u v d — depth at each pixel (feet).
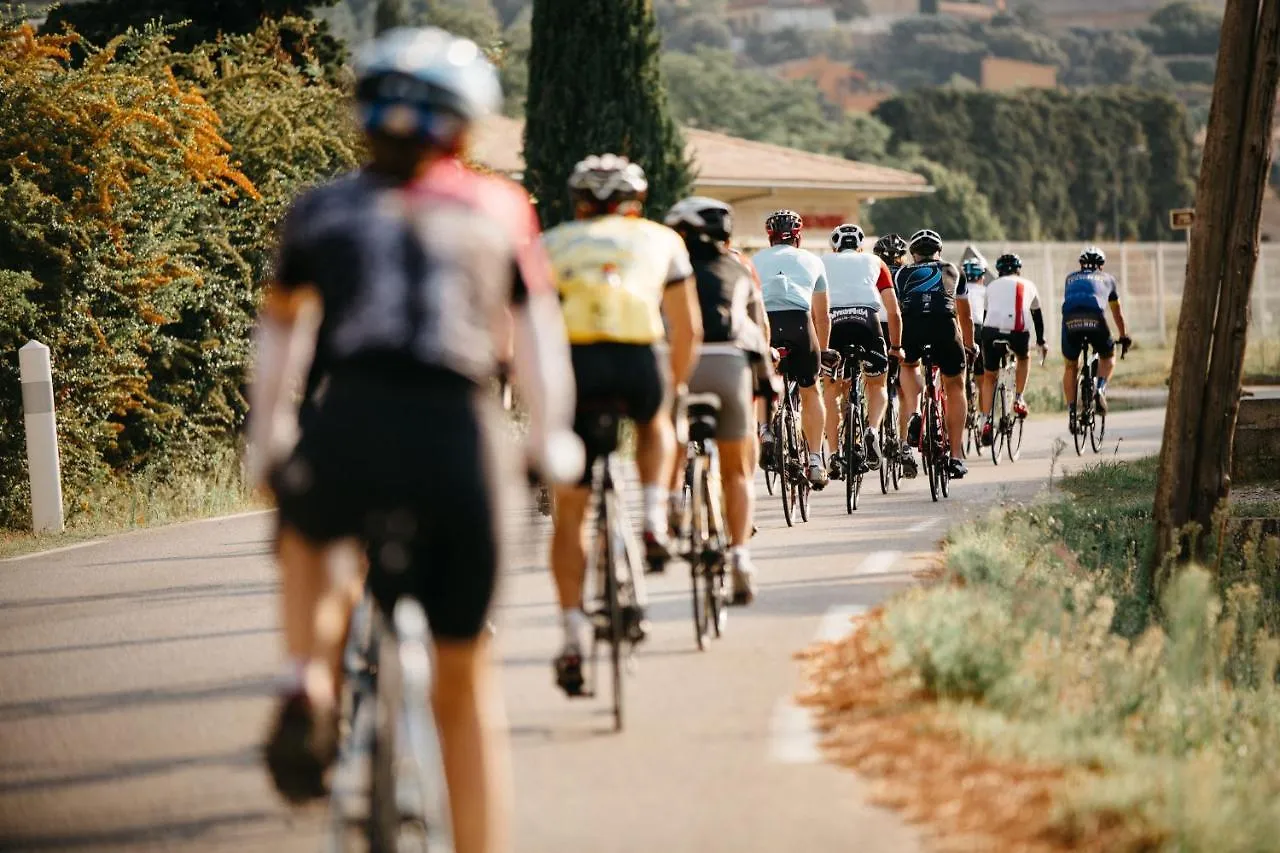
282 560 42.70
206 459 191.72
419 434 41.42
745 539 88.12
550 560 70.33
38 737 71.97
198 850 55.57
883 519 143.54
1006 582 95.61
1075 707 69.51
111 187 171.94
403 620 43.62
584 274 71.31
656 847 54.49
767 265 139.74
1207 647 85.81
